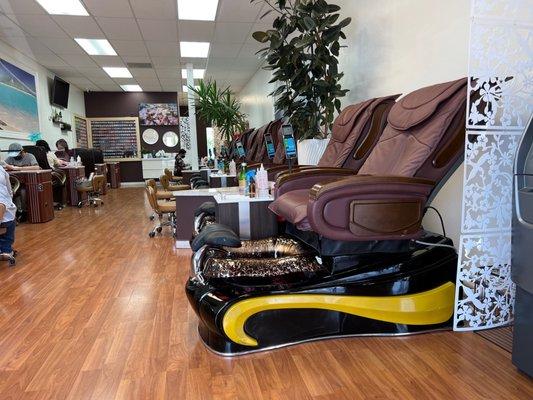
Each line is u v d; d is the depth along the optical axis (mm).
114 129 12391
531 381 1485
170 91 12383
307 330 1844
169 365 1685
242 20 5848
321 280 1847
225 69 9031
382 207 1750
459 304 1874
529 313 1452
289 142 2641
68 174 7195
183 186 6105
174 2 5180
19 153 6062
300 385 1503
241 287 1812
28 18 5691
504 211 1863
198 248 1898
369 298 1854
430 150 1847
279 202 2195
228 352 1744
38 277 3000
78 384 1557
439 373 1553
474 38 1696
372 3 3361
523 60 1791
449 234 2578
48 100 9070
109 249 3887
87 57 7941
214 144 8336
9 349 1857
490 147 1795
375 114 2686
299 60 3369
